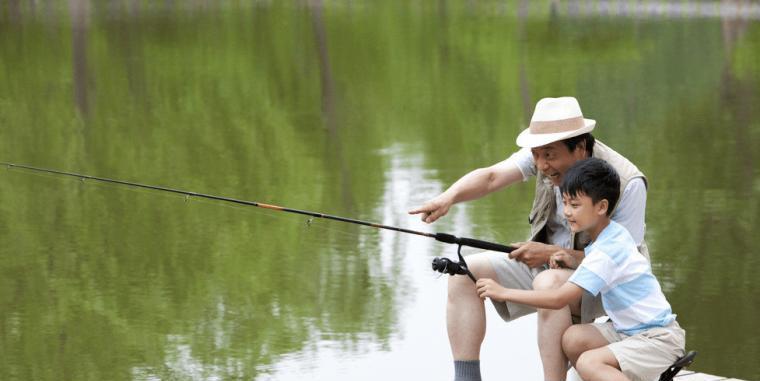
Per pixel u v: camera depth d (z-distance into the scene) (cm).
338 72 5719
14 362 1505
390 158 3216
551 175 1044
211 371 1446
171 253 2086
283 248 2111
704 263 1936
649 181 2750
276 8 9231
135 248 2142
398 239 2138
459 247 1087
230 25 7900
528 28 7581
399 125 3972
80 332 1636
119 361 1512
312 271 1928
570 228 1068
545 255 1062
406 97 4784
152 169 3138
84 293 1836
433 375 1399
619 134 3559
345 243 2128
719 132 3531
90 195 2689
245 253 2080
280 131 3828
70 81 5231
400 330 1592
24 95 4759
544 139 1020
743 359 1454
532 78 5259
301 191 2708
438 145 3484
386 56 6334
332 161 3184
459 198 1138
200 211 2492
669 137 3456
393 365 1444
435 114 4266
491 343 1498
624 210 1016
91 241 2200
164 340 1588
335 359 1475
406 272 1905
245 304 1742
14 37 7006
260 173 3030
